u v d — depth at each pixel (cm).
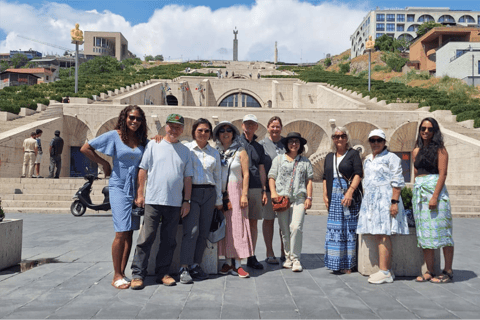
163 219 470
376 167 502
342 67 7219
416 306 386
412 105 2584
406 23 10544
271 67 7412
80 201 1145
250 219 568
